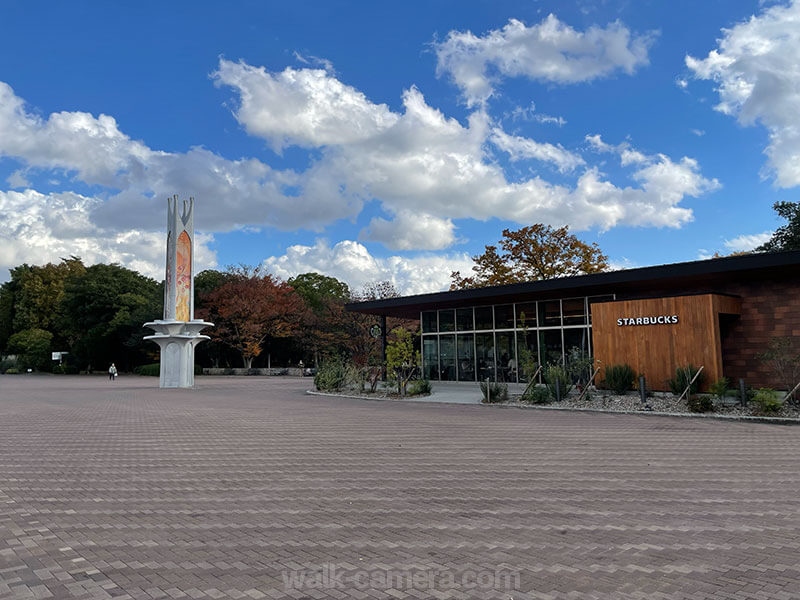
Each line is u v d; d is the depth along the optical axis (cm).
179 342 3578
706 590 455
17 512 714
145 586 473
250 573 501
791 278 1980
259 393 2997
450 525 643
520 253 4503
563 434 1360
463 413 1872
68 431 1498
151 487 851
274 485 857
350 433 1418
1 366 7575
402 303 2919
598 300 2536
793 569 500
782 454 1080
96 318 6594
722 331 2086
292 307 5756
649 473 917
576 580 479
